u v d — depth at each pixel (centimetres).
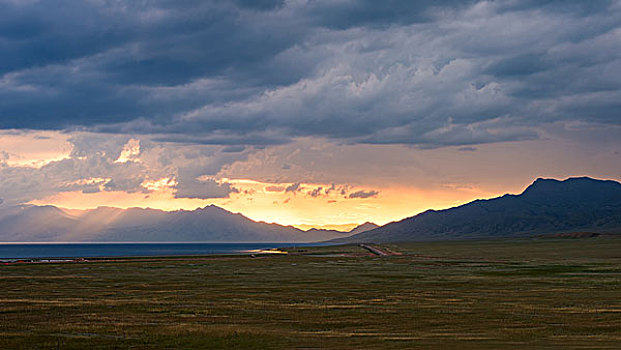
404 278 9431
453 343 3772
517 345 3684
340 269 12181
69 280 9238
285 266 13550
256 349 3653
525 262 14150
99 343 3838
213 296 6681
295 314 5119
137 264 14700
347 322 4672
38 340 3934
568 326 4425
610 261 14150
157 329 4294
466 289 7438
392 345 3725
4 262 16575
